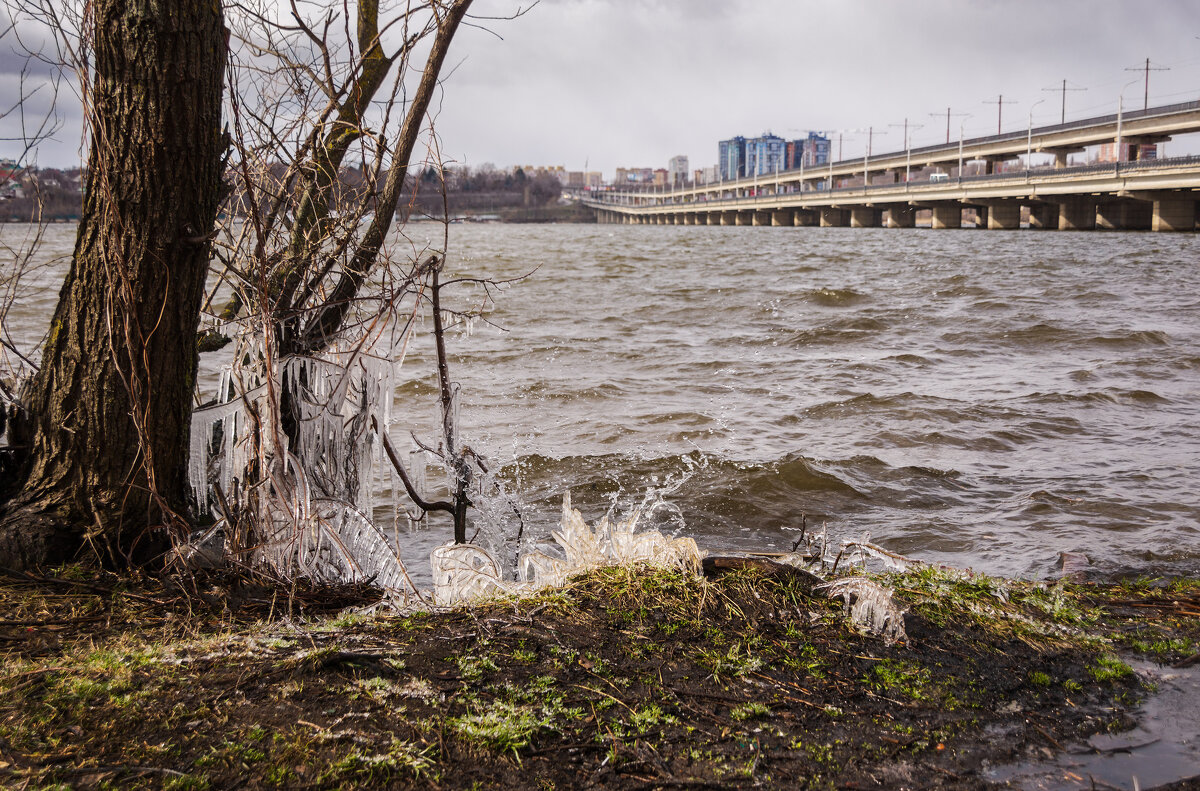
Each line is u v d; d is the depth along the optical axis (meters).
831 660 3.42
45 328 15.94
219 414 4.55
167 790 2.40
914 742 2.90
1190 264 34.09
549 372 13.41
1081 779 2.74
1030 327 17.20
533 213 158.75
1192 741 3.00
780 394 11.70
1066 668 3.56
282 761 2.55
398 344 4.99
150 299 4.00
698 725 2.90
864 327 18.19
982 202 90.31
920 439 9.23
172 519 4.23
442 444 5.47
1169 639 3.95
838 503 7.21
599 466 8.24
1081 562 5.55
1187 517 6.55
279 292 4.57
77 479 4.11
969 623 3.92
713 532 6.60
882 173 133.88
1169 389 11.56
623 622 3.61
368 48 4.63
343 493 4.94
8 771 2.45
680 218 185.88
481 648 3.32
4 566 4.04
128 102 3.82
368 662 3.13
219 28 3.97
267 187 4.65
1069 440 9.12
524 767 2.61
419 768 2.55
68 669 3.06
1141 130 71.94
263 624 3.66
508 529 6.36
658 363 14.33
